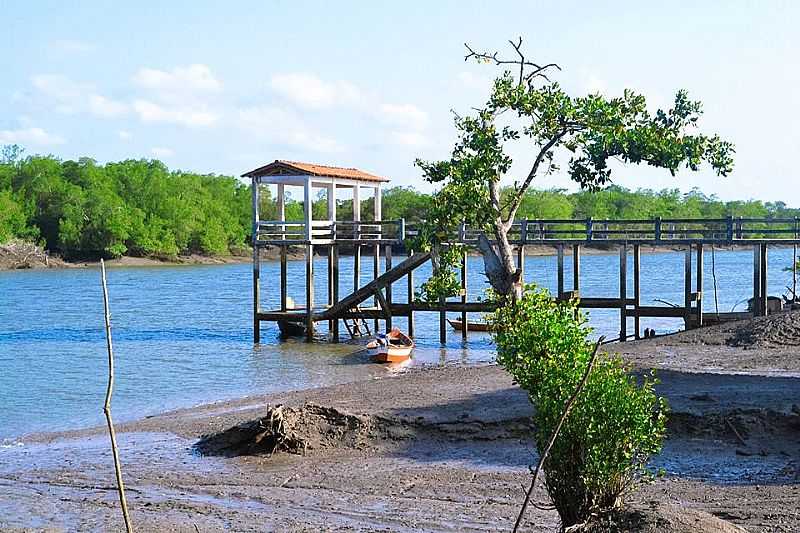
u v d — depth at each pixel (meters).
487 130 28.28
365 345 33.31
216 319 45.09
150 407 22.48
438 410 17.53
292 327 36.09
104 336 38.09
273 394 22.52
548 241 32.81
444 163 28.69
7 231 104.50
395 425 16.59
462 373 23.33
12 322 44.41
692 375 20.84
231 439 16.64
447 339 34.75
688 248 31.56
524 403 17.84
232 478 14.66
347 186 36.50
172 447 16.95
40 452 17.14
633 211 141.25
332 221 34.88
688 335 28.50
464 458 15.23
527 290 10.17
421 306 33.59
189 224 115.25
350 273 77.62
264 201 125.88
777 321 28.06
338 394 20.75
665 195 153.50
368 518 12.27
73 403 23.30
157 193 118.56
